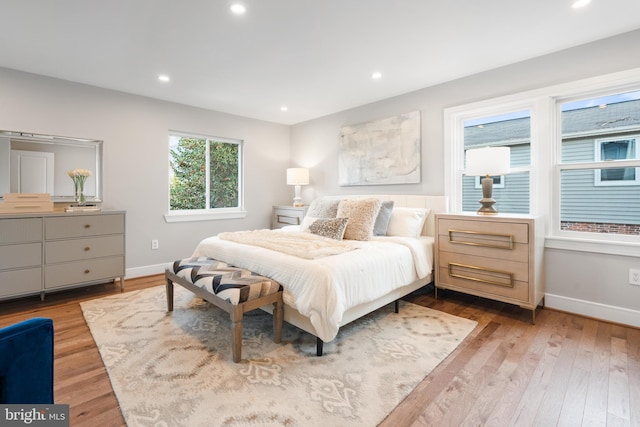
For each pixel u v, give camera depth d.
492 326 2.32
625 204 2.38
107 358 1.84
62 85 3.16
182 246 4.06
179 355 1.88
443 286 2.88
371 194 3.94
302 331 2.22
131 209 3.63
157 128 3.79
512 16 2.06
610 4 1.93
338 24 2.15
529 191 2.85
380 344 2.04
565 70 2.52
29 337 0.82
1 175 2.89
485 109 3.01
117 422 1.33
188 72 2.98
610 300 2.38
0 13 1.99
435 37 2.33
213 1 1.88
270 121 4.85
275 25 2.15
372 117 3.90
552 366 1.77
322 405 1.44
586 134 2.54
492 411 1.40
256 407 1.42
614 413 1.39
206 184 4.36
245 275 2.06
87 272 2.98
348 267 1.99
